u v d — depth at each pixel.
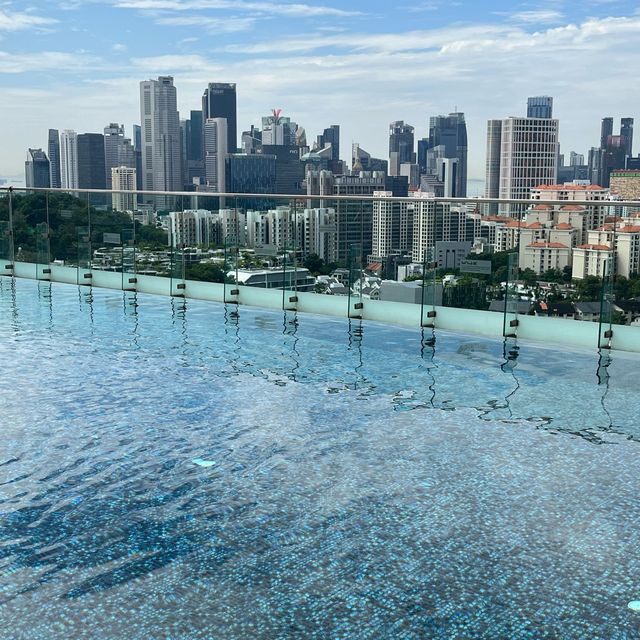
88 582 2.48
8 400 4.52
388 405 4.48
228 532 2.82
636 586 2.45
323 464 3.50
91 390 4.76
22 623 2.27
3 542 2.76
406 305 7.17
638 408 4.42
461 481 3.30
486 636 2.18
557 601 2.36
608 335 6.09
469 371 5.35
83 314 7.65
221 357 5.75
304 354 5.88
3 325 7.00
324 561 2.61
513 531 2.82
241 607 2.33
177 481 3.29
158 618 2.28
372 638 2.17
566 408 4.42
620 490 3.21
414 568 2.56
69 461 3.52
